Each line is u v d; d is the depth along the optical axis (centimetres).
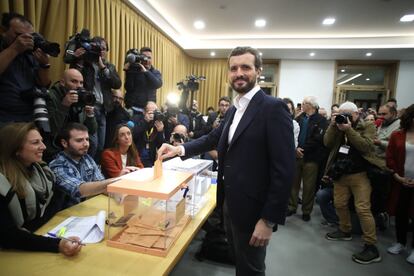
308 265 213
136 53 282
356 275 202
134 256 92
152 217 109
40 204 121
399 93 589
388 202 236
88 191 132
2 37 161
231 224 120
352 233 272
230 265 207
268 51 566
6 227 95
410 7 383
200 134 402
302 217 309
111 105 240
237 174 108
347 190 243
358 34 507
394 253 234
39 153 121
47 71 180
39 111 158
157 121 270
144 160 265
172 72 555
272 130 101
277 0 382
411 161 219
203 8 425
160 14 457
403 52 517
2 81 158
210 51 597
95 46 207
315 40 532
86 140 160
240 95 116
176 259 93
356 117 230
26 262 87
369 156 220
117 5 360
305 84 629
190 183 128
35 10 236
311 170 299
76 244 92
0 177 102
